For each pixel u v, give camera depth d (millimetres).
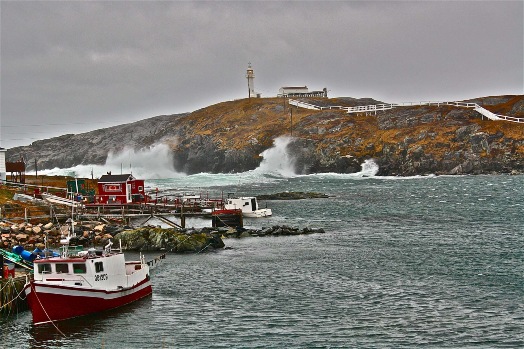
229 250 73562
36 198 87375
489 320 43562
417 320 43906
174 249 71625
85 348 39062
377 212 115375
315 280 56938
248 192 171250
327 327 42688
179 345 39531
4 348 38969
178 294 51906
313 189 177625
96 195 96812
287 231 87438
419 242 78062
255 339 40469
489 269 60250
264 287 54344
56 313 43594
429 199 137000
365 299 49812
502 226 91250
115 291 46625
